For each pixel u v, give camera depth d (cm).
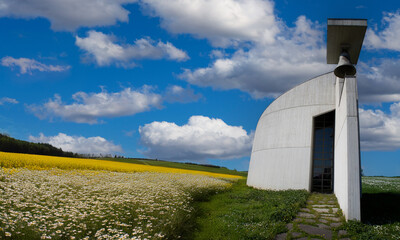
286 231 895
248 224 981
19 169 1409
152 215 854
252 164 2478
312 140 1927
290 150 1995
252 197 1595
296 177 1906
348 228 885
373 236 800
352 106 1062
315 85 2034
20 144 4306
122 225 721
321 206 1261
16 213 649
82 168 2209
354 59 1488
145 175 1986
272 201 1384
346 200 1000
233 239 838
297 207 1188
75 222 693
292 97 2133
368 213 1102
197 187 1609
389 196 1647
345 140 1098
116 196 998
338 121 1531
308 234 856
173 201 1079
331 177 1855
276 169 2044
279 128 2134
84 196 968
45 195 857
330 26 1269
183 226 877
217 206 1340
